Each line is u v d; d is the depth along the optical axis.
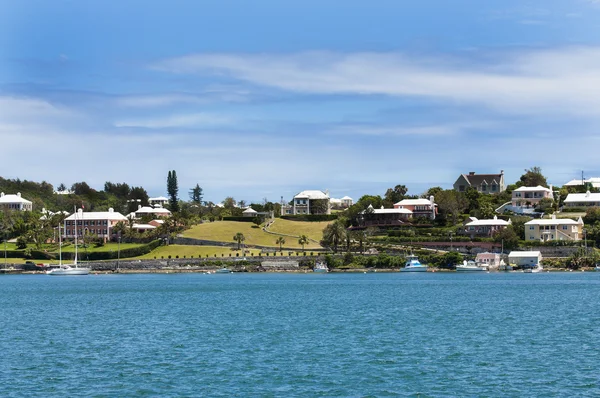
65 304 175.25
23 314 153.38
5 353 101.06
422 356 96.06
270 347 103.44
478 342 107.12
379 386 79.50
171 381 82.50
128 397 75.88
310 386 79.69
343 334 115.81
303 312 148.75
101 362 93.56
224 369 88.44
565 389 77.44
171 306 165.50
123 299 187.75
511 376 83.62
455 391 77.19
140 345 106.56
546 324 127.06
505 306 158.62
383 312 147.62
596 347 101.69
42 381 83.00
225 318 139.12
